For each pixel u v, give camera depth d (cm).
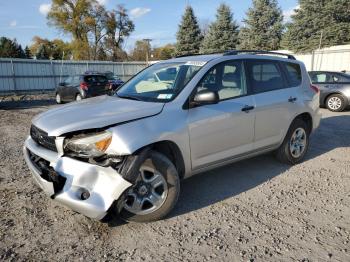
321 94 1202
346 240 320
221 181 469
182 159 370
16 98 2080
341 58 2552
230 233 333
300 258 293
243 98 437
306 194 426
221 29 4219
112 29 5184
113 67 2953
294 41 3412
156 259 293
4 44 5609
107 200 308
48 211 379
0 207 389
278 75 503
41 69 2483
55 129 326
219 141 404
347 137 743
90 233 334
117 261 290
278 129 489
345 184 459
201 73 400
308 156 589
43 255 298
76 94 1606
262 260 290
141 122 337
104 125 320
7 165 552
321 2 3266
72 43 4972
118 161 316
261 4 3916
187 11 4584
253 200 408
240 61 451
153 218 350
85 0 4812
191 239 323
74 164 315
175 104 370
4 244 314
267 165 534
